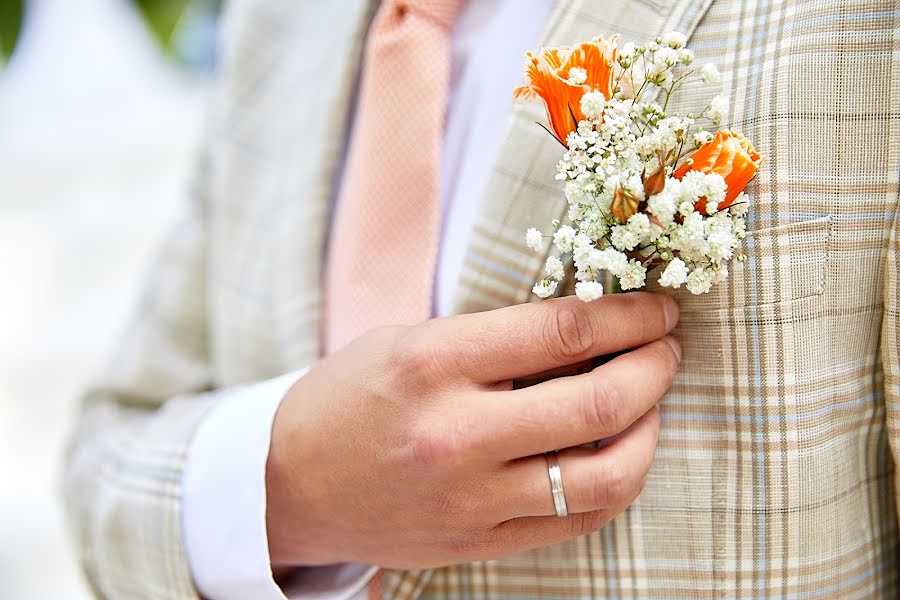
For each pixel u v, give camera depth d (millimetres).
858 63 426
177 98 1223
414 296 513
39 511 1155
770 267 427
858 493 457
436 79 521
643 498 456
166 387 659
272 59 651
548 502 430
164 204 1226
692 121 417
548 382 428
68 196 1201
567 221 457
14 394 1186
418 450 434
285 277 566
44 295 1198
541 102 467
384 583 499
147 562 533
